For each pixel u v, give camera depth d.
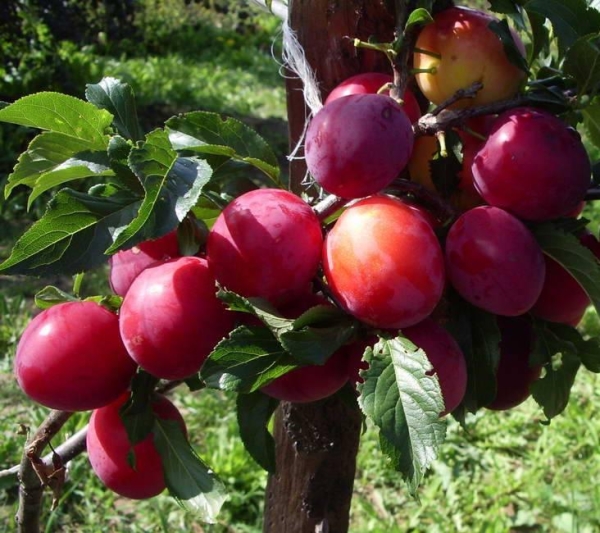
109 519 0.98
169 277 0.30
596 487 1.02
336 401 0.43
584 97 0.33
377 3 0.37
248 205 0.29
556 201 0.30
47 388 0.32
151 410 0.34
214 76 3.03
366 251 0.28
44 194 1.77
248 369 0.28
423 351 0.28
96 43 3.12
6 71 2.31
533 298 0.30
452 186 0.33
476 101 0.34
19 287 1.51
